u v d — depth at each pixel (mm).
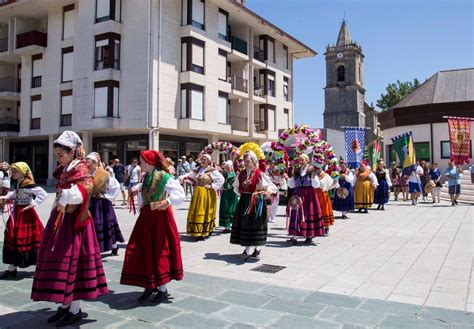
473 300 4730
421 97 30562
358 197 14188
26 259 5613
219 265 6457
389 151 31609
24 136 27234
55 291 3744
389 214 13781
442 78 31453
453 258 6957
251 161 6785
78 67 23766
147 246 4578
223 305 4520
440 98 29531
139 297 4777
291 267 6328
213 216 9031
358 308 4422
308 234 8133
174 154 25938
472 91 29203
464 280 5578
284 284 5387
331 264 6531
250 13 27875
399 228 10500
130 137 24938
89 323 4004
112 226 6953
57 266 3799
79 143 4168
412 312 4301
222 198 9758
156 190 4652
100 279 4109
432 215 13438
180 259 4840
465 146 18344
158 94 22391
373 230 10164
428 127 28750
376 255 7223
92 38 23219
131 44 22719
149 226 4645
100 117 22500
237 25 29906
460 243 8344
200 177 8820
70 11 25203
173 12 23578
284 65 34125
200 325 3947
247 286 5262
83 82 23516
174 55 23547
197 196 8742
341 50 59656
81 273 3943
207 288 5168
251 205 6680
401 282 5488
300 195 8289
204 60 24891
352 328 3861
